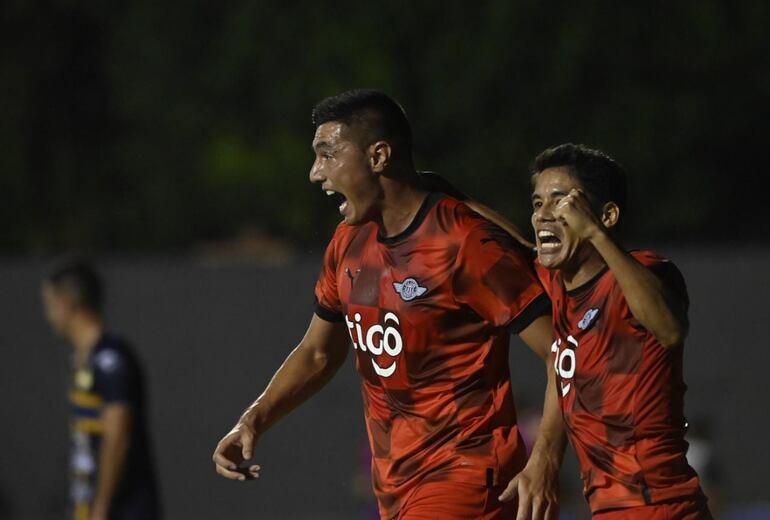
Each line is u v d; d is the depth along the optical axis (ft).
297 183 191.83
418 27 187.93
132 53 200.23
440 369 56.65
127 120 205.77
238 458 60.18
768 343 151.43
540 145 185.88
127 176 205.36
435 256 56.13
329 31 188.55
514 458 56.95
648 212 187.83
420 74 187.93
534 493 53.78
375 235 57.72
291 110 190.39
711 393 151.74
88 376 89.86
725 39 185.88
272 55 191.01
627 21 184.85
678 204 187.42
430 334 56.39
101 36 210.38
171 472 154.71
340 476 153.07
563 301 54.54
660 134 186.39
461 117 186.39
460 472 56.54
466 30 186.70
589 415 53.62
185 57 197.67
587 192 53.67
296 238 194.70
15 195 207.00
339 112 56.49
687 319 51.88
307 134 191.93
